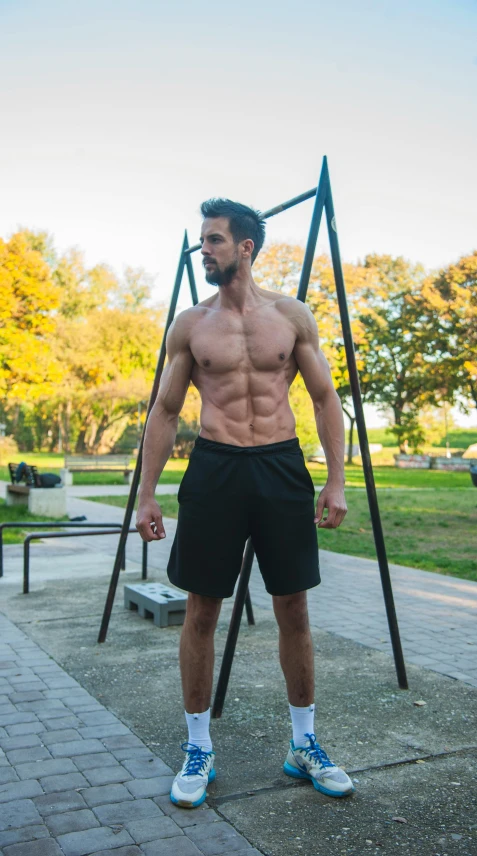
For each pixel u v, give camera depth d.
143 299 48.06
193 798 2.48
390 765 2.82
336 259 3.67
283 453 2.57
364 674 3.98
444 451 43.59
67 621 5.27
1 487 20.48
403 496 18.03
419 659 4.26
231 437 2.55
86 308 47.25
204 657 2.63
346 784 2.56
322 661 4.23
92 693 3.68
